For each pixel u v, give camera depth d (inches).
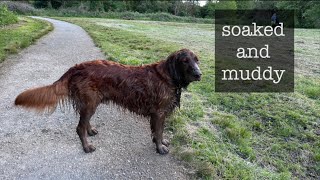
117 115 72.6
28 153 56.1
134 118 71.4
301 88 99.7
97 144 59.9
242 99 86.8
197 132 65.3
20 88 88.4
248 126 72.7
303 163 62.1
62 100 53.5
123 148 59.0
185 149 57.6
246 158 60.9
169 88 53.5
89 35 207.5
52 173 50.9
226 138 66.1
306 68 135.0
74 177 50.2
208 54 159.3
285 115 77.5
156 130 55.9
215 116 75.2
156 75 53.5
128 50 149.9
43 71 107.9
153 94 53.3
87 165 53.3
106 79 52.5
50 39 179.2
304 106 83.7
